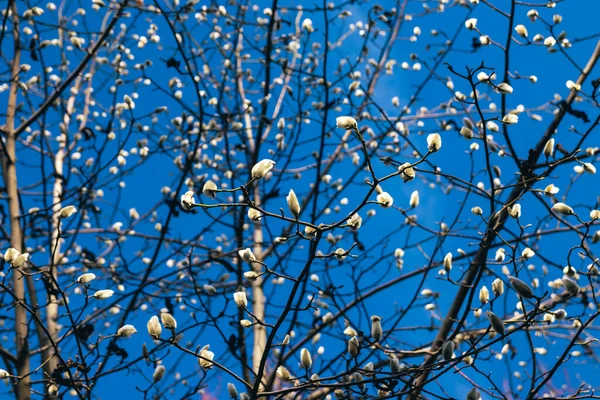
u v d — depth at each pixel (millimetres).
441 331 4824
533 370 3574
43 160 5613
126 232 6277
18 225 5449
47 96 6180
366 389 3627
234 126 6512
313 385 3543
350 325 4363
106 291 3785
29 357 4703
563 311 3533
